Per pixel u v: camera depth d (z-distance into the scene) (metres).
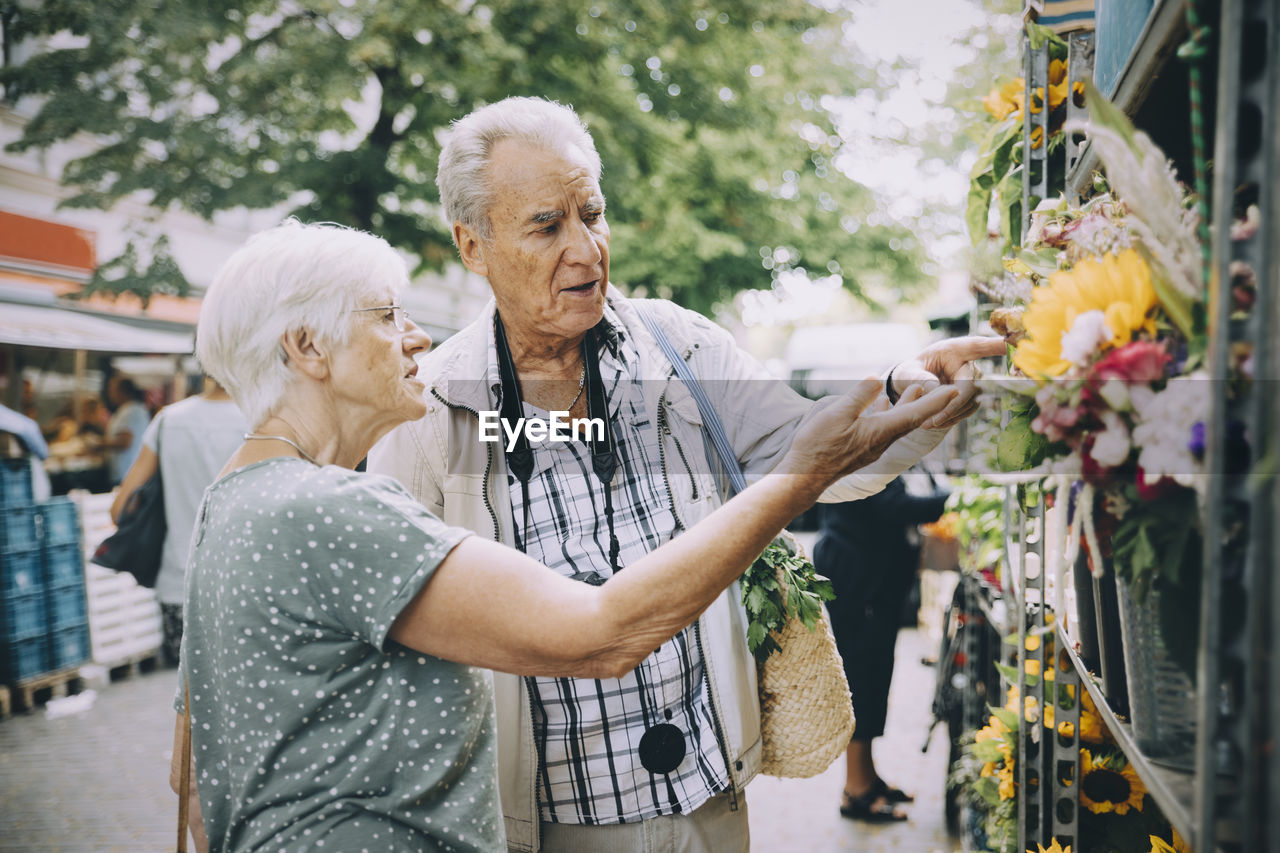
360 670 1.18
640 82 9.20
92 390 8.97
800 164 10.80
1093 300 1.02
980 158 2.29
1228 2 0.76
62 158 10.45
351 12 7.71
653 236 10.62
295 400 1.29
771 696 1.76
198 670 1.26
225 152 8.10
